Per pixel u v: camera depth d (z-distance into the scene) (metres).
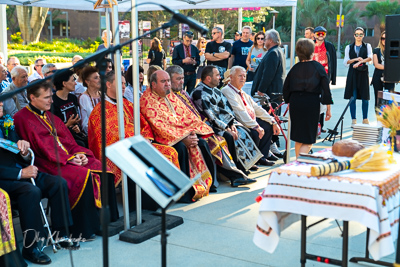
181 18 2.42
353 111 9.20
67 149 4.48
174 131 5.16
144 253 3.97
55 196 3.98
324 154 3.59
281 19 42.28
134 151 2.57
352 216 2.93
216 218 4.75
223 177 6.10
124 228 4.32
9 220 3.56
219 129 5.88
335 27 43.88
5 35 10.02
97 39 32.19
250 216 4.82
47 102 4.33
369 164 3.17
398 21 4.15
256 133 6.29
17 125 4.32
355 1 45.47
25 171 3.87
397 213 3.18
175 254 3.95
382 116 3.75
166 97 5.36
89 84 5.53
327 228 4.49
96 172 4.38
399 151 3.82
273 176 3.17
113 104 4.97
